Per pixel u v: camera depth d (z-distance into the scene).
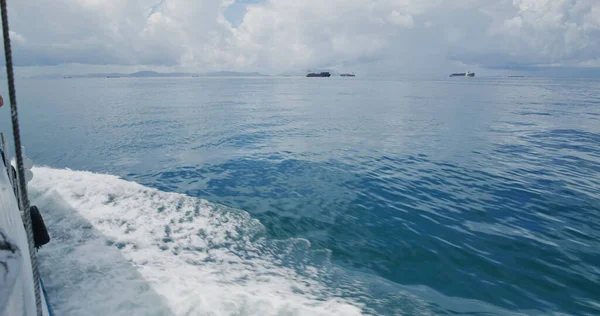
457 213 6.40
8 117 19.89
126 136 14.07
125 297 3.24
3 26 1.67
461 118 19.75
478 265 4.70
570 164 9.63
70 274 3.59
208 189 7.72
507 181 8.17
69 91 49.28
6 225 2.35
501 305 3.89
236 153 11.06
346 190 7.59
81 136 14.00
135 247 4.34
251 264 4.30
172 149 11.71
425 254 4.97
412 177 8.49
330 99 35.41
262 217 6.09
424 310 3.69
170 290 3.41
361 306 3.63
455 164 9.68
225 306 3.22
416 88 62.78
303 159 10.23
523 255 4.96
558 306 3.90
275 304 3.37
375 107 26.73
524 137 13.75
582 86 68.56
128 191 6.25
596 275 4.48
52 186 6.37
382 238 5.43
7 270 1.69
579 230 5.72
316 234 5.51
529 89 56.88
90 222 4.98
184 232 4.93
